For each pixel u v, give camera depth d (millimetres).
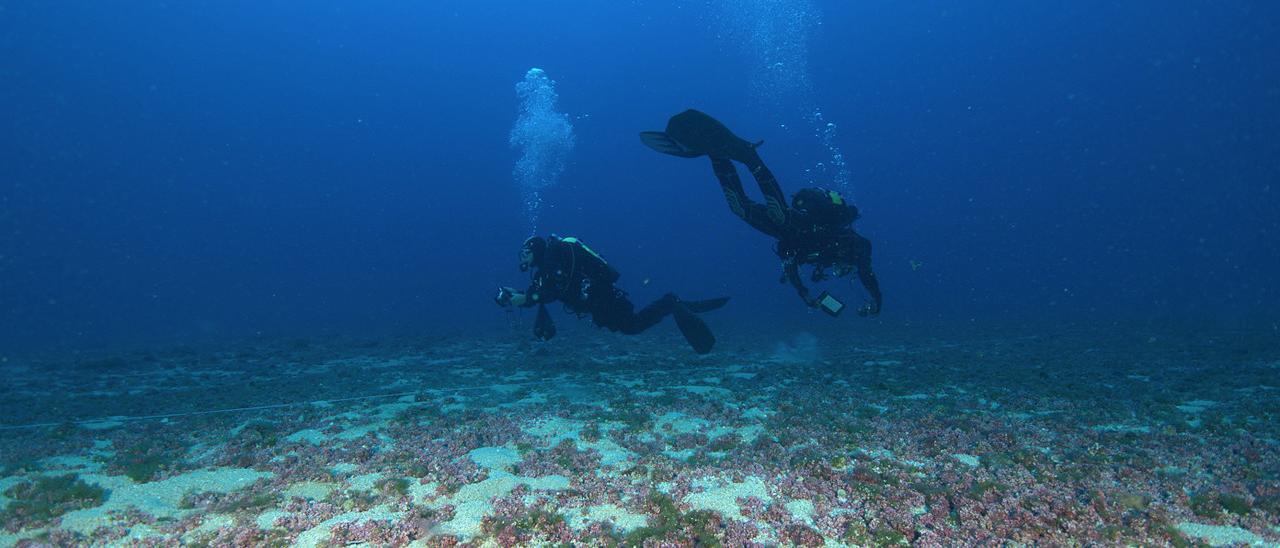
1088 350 11117
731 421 5859
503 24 112562
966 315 22594
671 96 114688
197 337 19734
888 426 5535
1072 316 20750
